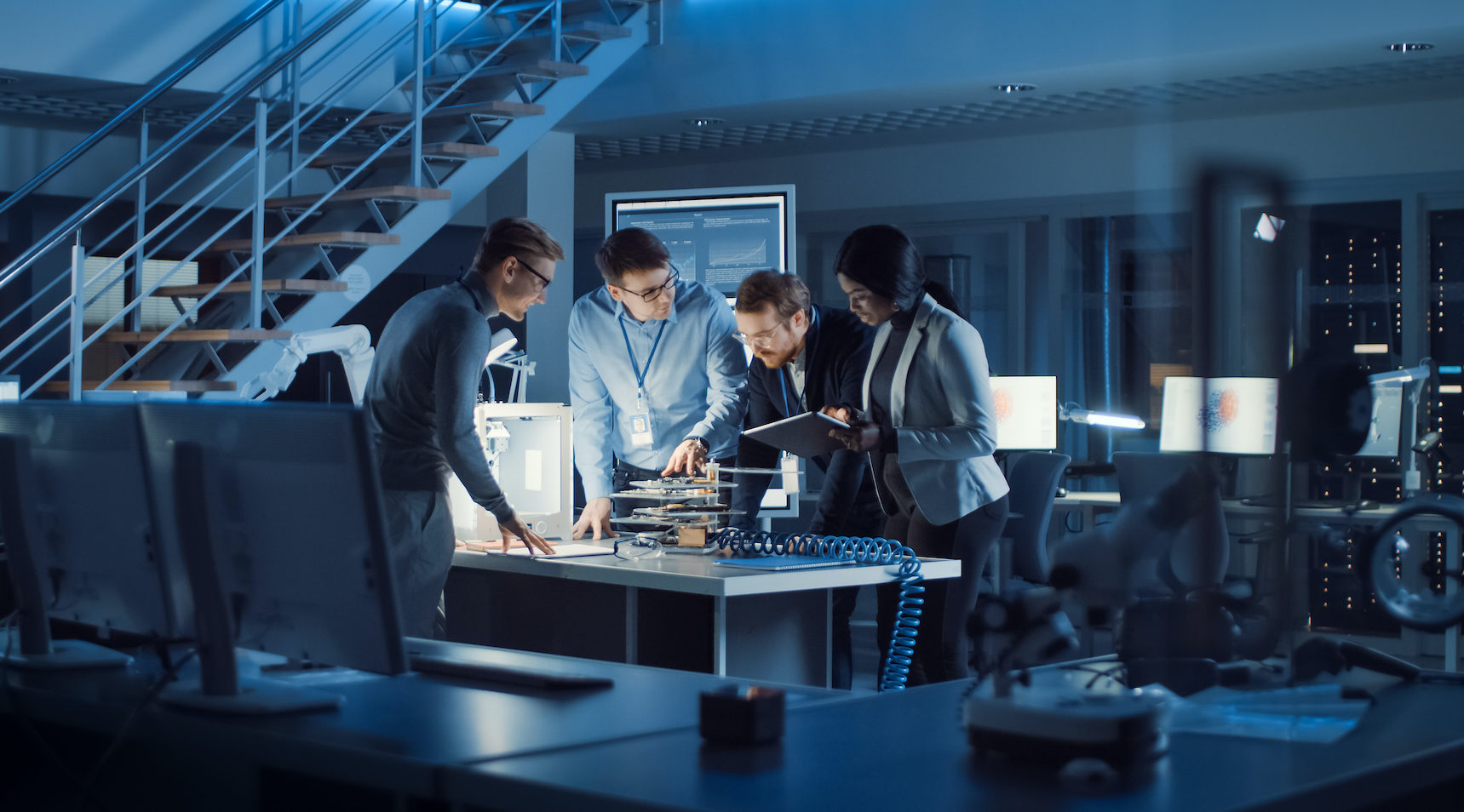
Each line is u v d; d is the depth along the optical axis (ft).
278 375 13.14
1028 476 19.69
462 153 19.49
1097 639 15.81
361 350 13.62
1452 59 18.70
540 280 9.99
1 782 6.40
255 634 5.67
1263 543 5.33
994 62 19.66
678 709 5.40
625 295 11.96
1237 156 4.96
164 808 5.63
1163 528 5.27
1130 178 24.40
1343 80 20.22
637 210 19.95
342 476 5.15
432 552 9.77
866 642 21.06
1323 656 5.62
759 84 21.42
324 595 5.31
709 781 4.17
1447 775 4.50
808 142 25.66
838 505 12.31
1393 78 20.04
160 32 18.86
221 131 22.33
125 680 5.99
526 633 10.99
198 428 5.72
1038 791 4.04
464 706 5.43
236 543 5.63
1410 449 19.89
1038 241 25.81
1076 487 25.80
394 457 9.72
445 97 20.36
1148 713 4.36
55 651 6.57
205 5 19.34
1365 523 18.11
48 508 6.57
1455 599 6.12
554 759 4.47
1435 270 22.50
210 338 16.92
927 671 10.80
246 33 19.89
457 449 9.58
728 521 11.85
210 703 5.28
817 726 5.05
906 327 10.74
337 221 20.03
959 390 10.48
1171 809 3.79
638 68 22.44
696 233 19.74
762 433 10.16
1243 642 5.23
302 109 20.56
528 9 21.66
